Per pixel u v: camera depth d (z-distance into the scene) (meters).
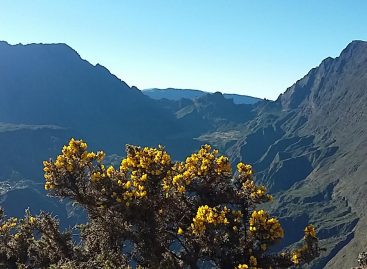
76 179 12.08
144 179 12.27
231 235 12.43
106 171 12.49
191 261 12.29
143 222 12.05
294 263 12.88
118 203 11.74
